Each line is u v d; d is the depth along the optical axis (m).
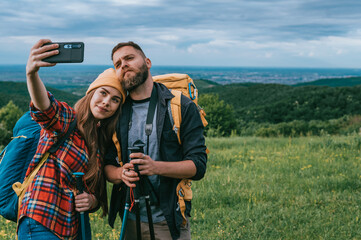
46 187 2.16
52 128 2.17
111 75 2.47
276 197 6.25
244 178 7.61
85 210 2.25
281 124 23.83
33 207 2.12
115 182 2.50
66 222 2.19
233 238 4.46
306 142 13.27
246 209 5.59
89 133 2.39
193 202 5.94
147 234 2.61
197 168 2.44
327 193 6.37
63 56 2.01
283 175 7.94
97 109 2.40
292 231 4.70
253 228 4.81
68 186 2.25
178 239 2.54
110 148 2.60
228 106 28.50
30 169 2.19
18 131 2.34
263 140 15.41
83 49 2.02
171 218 2.48
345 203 5.80
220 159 10.01
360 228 4.70
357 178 7.41
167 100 2.51
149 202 2.38
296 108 45.47
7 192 2.18
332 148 11.33
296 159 9.73
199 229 4.81
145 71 2.45
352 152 10.66
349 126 23.09
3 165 2.23
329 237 4.48
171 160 2.48
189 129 2.49
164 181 2.49
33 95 2.05
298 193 6.48
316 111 44.22
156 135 2.46
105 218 5.20
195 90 2.81
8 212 2.19
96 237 4.40
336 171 8.10
